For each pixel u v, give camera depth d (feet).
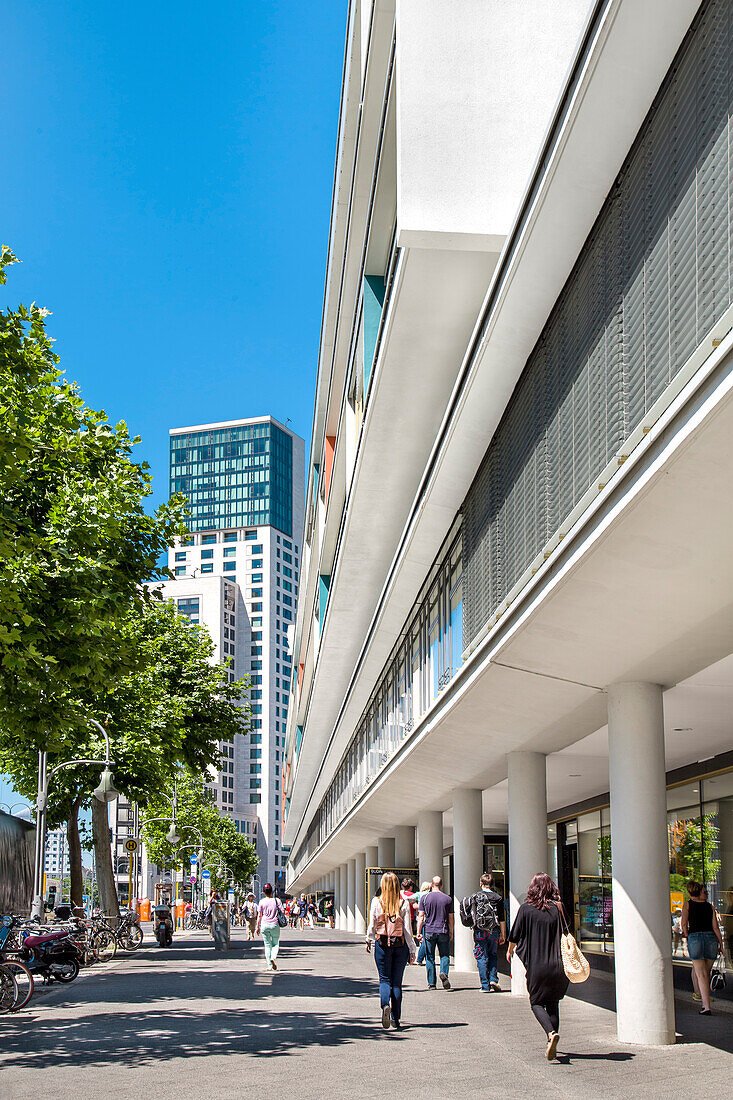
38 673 52.70
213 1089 30.40
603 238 33.86
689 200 26.76
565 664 42.47
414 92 48.57
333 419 118.01
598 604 35.65
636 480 28.66
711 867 58.59
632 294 31.07
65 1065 35.55
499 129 48.60
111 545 57.11
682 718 48.67
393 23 58.13
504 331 41.65
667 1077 31.24
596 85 29.09
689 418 25.18
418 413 66.85
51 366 58.75
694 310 26.35
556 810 98.17
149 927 235.40
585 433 35.50
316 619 151.84
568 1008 51.44
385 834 141.59
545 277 37.86
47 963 69.46
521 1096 28.58
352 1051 37.52
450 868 143.54
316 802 234.58
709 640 36.40
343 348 98.02
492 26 49.32
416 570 75.77
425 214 47.73
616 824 40.86
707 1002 46.47
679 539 29.76
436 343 58.13
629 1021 38.68
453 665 65.21
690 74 26.78
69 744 88.33
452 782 80.69
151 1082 31.83
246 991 62.54
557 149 31.78
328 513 115.24
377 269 74.28
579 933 90.74
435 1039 40.47
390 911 44.04
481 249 48.55
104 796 93.61
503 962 91.04
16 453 48.91
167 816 273.75
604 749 62.34
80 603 53.21
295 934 182.50
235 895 437.58
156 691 109.29
